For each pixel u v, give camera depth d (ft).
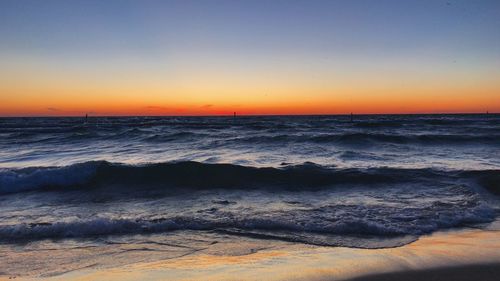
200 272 14.07
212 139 75.25
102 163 38.11
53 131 106.73
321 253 16.44
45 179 35.04
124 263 15.90
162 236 19.70
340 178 34.68
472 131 96.63
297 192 30.86
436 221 21.47
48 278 13.94
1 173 35.29
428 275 13.61
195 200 28.48
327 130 105.70
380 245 17.84
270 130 106.42
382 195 28.84
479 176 33.19
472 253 15.90
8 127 144.87
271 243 18.42
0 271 15.21
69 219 23.03
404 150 58.65
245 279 13.28
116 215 24.11
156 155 54.80
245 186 33.32
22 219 23.26
